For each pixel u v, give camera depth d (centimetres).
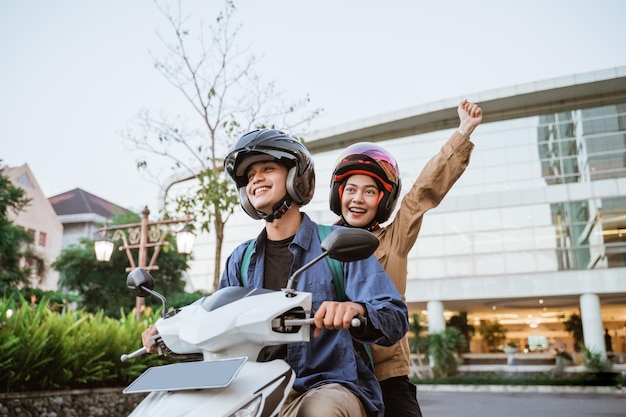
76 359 652
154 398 145
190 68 907
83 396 650
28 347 593
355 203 278
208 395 135
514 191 2869
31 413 582
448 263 2859
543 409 1298
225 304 155
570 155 2955
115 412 691
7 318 631
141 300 1085
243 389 137
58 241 4097
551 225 2775
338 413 149
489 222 2861
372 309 151
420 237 2941
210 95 898
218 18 927
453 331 2508
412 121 3222
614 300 2781
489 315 3519
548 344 3431
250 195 192
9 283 2319
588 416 1128
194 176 938
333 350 172
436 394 1891
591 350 2491
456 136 288
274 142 184
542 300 2811
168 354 174
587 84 2939
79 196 4975
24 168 3944
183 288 2741
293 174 186
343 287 184
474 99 3077
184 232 1007
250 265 200
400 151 3278
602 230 2706
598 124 2969
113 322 779
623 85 2939
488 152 3072
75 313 765
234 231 3428
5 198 2308
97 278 2617
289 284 151
